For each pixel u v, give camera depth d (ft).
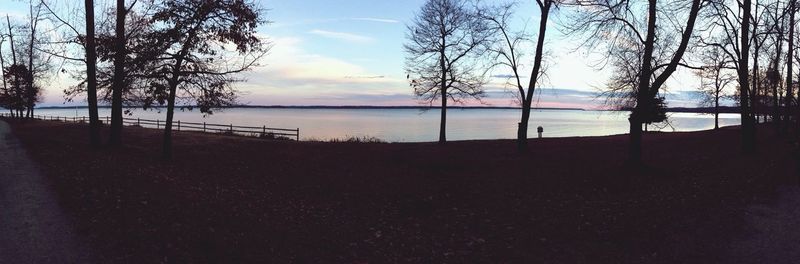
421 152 77.10
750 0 62.34
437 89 101.96
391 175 56.65
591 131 246.88
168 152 60.23
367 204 44.32
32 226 29.63
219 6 55.77
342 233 34.94
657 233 33.94
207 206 36.70
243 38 57.41
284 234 33.01
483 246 32.37
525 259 29.89
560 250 31.42
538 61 71.20
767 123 133.90
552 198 44.98
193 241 28.94
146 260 25.86
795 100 106.22
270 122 394.93
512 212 40.68
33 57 149.28
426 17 101.50
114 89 61.72
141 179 43.21
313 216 39.11
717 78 98.89
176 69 57.21
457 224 37.73
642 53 67.05
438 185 51.31
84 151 59.26
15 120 175.52
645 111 54.29
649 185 48.70
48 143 67.67
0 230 28.96
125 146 66.49
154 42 56.03
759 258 29.50
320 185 51.08
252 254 28.50
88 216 31.50
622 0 52.65
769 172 53.88
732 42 66.54
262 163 63.21
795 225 35.24
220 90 60.18
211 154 69.67
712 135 97.14
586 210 40.40
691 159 65.77
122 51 56.70
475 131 252.62
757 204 41.01
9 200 34.86
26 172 44.21
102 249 26.73
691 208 39.42
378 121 451.94
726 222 35.81
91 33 59.47
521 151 73.10
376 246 32.37
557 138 106.93
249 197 43.16
